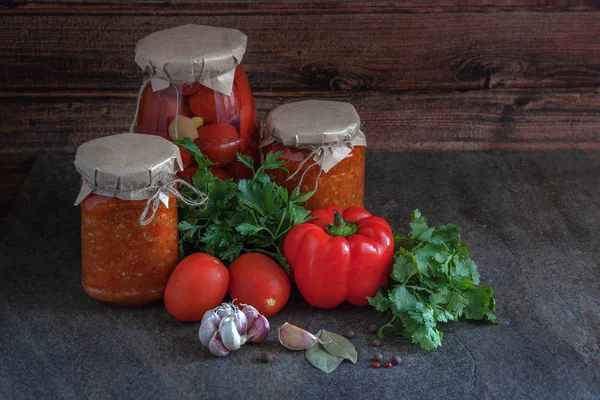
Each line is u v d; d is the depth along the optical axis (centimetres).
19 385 111
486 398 110
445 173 150
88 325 119
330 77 150
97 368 113
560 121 156
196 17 146
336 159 123
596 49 152
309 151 123
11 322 119
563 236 136
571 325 120
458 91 153
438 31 149
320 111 126
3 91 148
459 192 145
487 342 117
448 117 154
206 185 121
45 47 146
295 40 148
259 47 148
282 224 122
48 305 122
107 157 115
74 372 112
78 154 115
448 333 118
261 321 116
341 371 113
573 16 150
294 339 115
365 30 148
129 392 110
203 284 117
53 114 150
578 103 155
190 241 123
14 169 153
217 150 124
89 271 119
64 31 145
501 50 151
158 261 118
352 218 122
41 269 128
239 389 110
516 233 136
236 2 146
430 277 119
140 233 116
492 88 153
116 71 148
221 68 121
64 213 139
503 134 156
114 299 119
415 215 124
